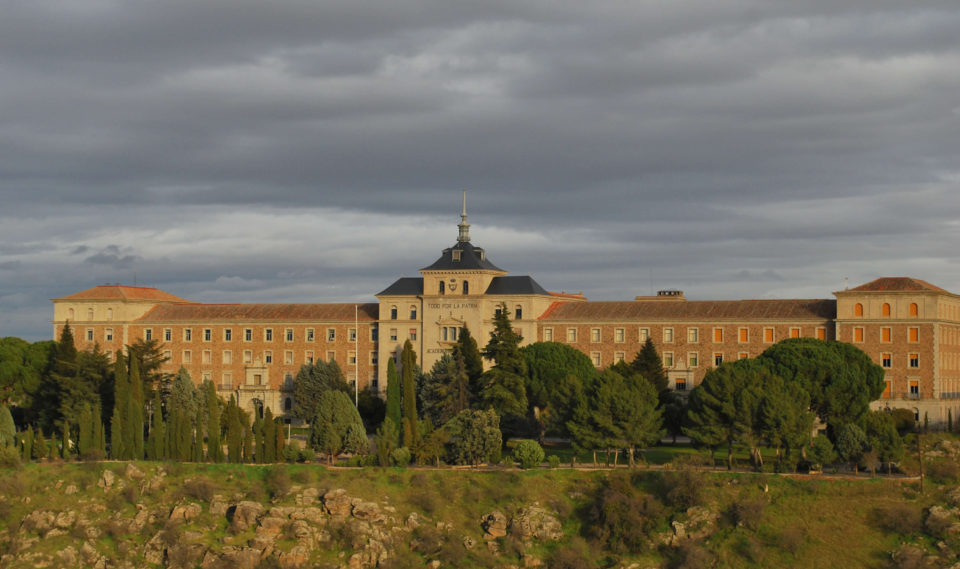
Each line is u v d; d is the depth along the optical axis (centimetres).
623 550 14812
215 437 17450
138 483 16462
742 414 16350
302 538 15050
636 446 17200
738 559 14312
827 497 14938
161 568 15025
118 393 19062
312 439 17738
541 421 19988
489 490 15850
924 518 14362
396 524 15362
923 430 19038
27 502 16188
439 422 19838
